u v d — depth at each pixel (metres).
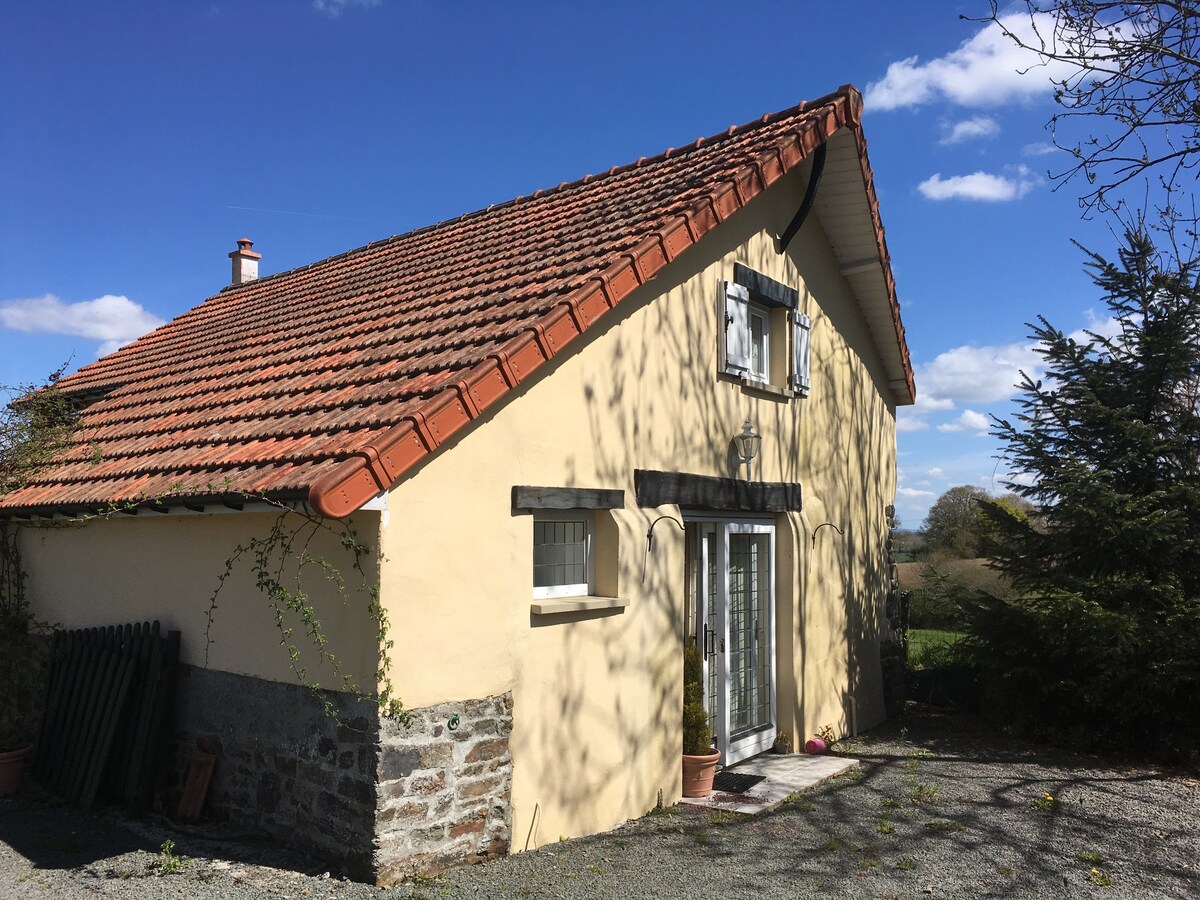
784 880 5.46
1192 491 9.16
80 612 7.68
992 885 5.52
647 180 9.23
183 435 7.06
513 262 8.01
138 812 6.37
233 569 6.08
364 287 9.70
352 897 4.78
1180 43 6.32
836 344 10.67
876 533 11.55
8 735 7.41
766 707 9.12
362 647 5.07
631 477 6.93
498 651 5.68
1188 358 9.69
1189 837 6.55
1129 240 10.05
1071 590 9.46
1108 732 9.34
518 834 5.76
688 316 7.72
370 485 4.78
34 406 9.15
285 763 5.58
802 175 9.75
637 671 6.85
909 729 10.70
